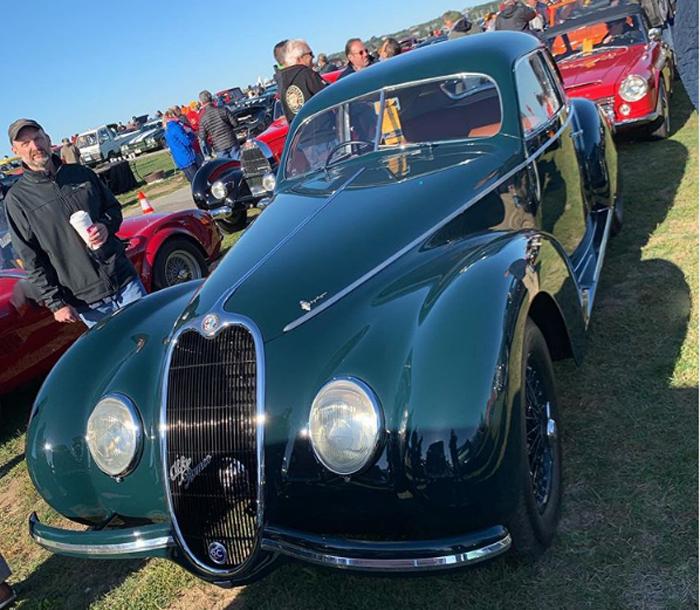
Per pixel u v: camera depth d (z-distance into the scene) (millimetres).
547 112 4160
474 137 3662
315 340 2533
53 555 3676
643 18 8617
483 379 2240
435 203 3113
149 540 2621
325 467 2322
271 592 2908
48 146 4180
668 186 6500
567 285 2957
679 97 10047
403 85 3879
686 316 4121
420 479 2211
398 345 2375
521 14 9422
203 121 12930
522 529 2410
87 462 2814
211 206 9398
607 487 2928
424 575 2189
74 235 4277
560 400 3619
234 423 2510
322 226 3100
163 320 3199
